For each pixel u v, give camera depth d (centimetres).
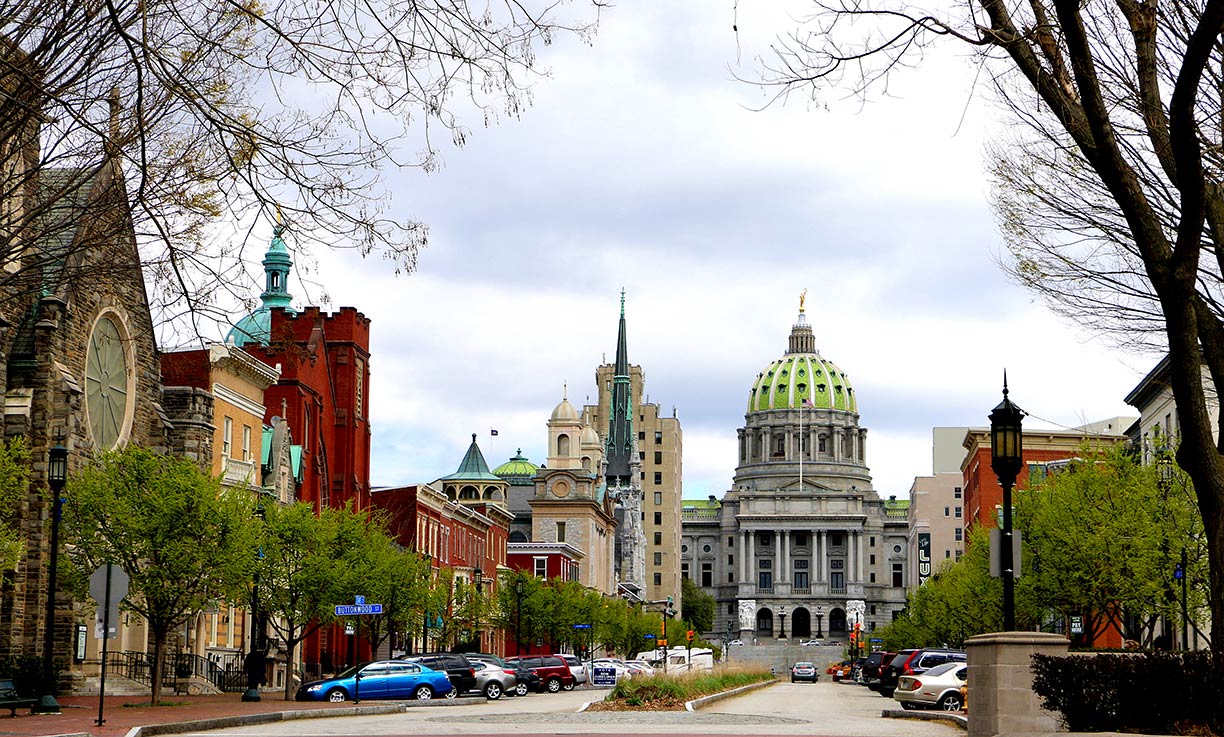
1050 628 7606
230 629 6444
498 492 15050
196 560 4416
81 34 1959
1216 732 2356
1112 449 7306
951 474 19925
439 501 10025
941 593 9769
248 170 1869
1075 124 2028
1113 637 9500
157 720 3550
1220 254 2208
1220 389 2203
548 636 10562
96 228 2358
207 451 5803
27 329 4716
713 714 4522
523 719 4100
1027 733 2541
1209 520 2156
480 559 11794
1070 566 6156
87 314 4975
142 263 2073
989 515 12625
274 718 4000
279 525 5522
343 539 5997
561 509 15275
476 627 9438
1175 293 2045
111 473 4584
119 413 5297
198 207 2027
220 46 1870
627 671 8675
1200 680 2370
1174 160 2012
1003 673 2741
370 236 1909
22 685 3856
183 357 6153
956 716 4138
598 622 11712
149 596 4403
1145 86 2088
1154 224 2056
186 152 2052
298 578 5400
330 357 8288
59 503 3794
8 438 4581
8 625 4400
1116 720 2441
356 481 8300
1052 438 12006
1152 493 5738
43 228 2489
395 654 8450
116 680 5075
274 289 8881
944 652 6047
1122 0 2111
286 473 6969
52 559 3791
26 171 2372
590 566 15212
